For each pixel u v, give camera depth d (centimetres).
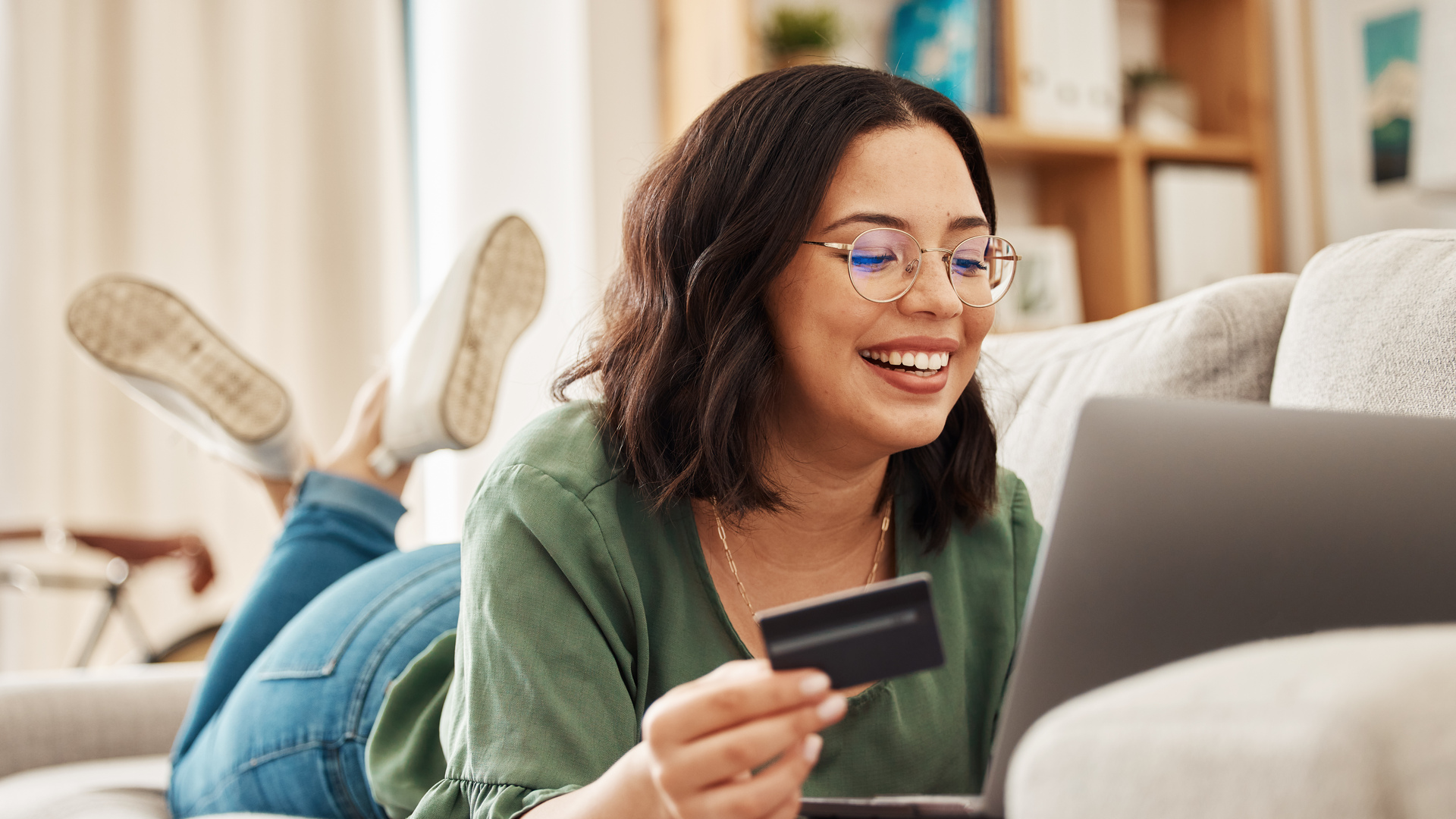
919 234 79
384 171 248
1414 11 232
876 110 81
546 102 240
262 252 240
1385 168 240
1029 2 234
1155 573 51
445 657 103
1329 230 252
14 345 222
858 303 78
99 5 230
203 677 135
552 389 99
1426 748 29
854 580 92
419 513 246
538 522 79
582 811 62
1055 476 111
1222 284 108
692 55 223
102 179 230
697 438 83
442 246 251
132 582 231
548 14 240
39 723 129
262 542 239
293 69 243
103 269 230
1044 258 238
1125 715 33
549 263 239
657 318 87
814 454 84
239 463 156
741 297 81
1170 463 53
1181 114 255
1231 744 30
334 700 105
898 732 83
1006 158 245
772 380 83
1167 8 272
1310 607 50
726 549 88
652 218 88
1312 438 53
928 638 49
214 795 110
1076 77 238
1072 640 51
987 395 104
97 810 108
